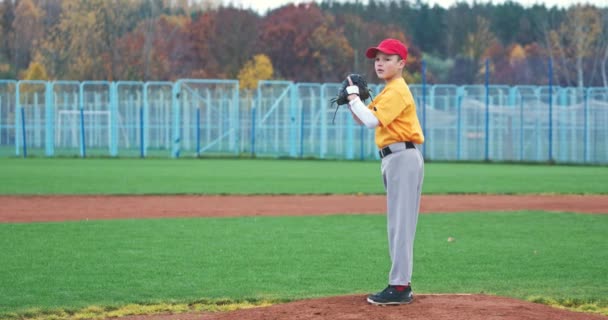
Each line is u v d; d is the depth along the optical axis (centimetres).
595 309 2523
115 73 17450
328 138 11469
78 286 2797
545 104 11025
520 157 11031
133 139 11862
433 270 3117
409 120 2205
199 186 6569
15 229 4078
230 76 18138
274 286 2817
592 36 19012
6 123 11731
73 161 10150
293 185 6744
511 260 3328
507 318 2025
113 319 2394
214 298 2638
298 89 11450
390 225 2212
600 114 10800
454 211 5022
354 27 19500
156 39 18250
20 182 6800
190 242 3716
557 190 6469
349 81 2206
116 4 18188
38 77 15762
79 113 11675
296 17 19288
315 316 2084
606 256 3422
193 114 11825
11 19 19512
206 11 19625
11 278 2909
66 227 4162
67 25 17775
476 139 11181
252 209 5050
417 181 2216
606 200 5725
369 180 7325
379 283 2867
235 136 11750
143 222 4384
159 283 2852
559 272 3084
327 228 4209
